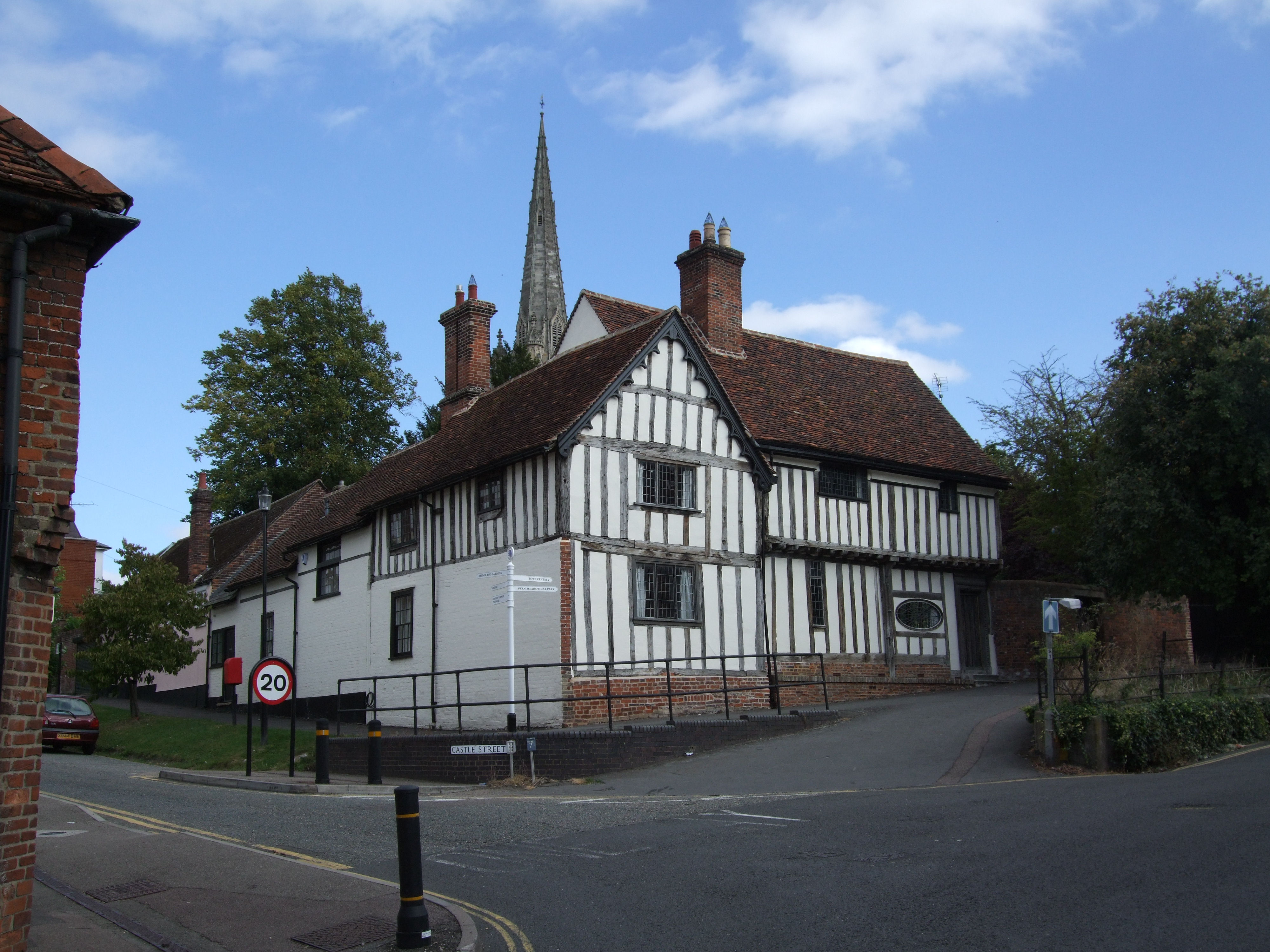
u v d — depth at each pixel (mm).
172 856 9812
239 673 18812
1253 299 21031
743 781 14328
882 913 6848
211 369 41719
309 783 16625
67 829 11531
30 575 6609
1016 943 6090
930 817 10094
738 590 21312
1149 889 7004
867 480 24031
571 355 23094
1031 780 13203
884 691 23219
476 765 16188
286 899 8195
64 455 6758
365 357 43906
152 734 26172
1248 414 20203
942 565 24844
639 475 20359
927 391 28688
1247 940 5949
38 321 6789
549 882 8367
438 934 7074
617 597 19609
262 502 23672
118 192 7035
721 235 25688
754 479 22094
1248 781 11531
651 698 19656
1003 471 30922
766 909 7129
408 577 23734
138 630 29078
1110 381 23547
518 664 19781
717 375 23828
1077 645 17672
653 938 6695
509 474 20750
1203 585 20703
